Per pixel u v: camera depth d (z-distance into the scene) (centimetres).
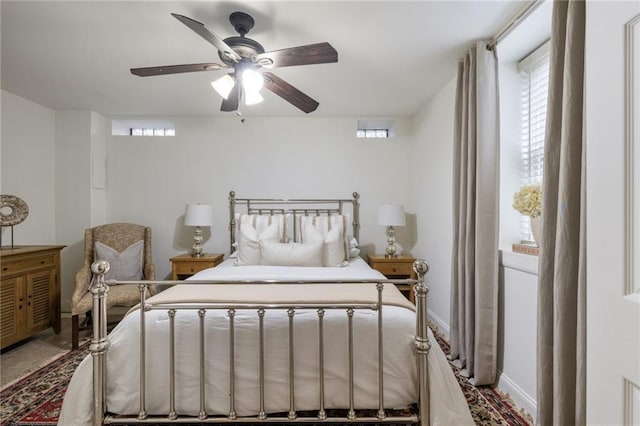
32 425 158
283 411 140
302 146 360
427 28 185
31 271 257
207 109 331
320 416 137
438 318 285
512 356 178
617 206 64
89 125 329
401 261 318
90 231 305
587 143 72
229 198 357
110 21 179
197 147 356
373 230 362
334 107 327
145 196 354
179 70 182
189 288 175
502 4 165
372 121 365
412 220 355
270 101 311
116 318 315
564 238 118
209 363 141
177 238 355
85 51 212
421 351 134
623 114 63
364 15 174
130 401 139
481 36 194
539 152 188
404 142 362
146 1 162
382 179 362
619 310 63
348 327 142
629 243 62
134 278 302
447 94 265
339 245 285
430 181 303
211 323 144
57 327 280
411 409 145
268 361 141
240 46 172
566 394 117
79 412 135
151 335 142
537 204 161
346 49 209
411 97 298
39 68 237
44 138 320
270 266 259
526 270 165
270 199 358
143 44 203
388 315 147
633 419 60
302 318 145
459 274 208
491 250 186
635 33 61
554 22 131
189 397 140
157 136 354
